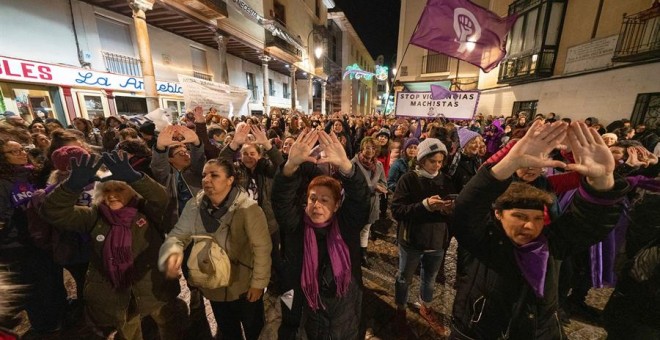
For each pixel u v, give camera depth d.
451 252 3.41
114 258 1.72
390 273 3.27
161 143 2.34
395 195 2.28
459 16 4.75
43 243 2.01
